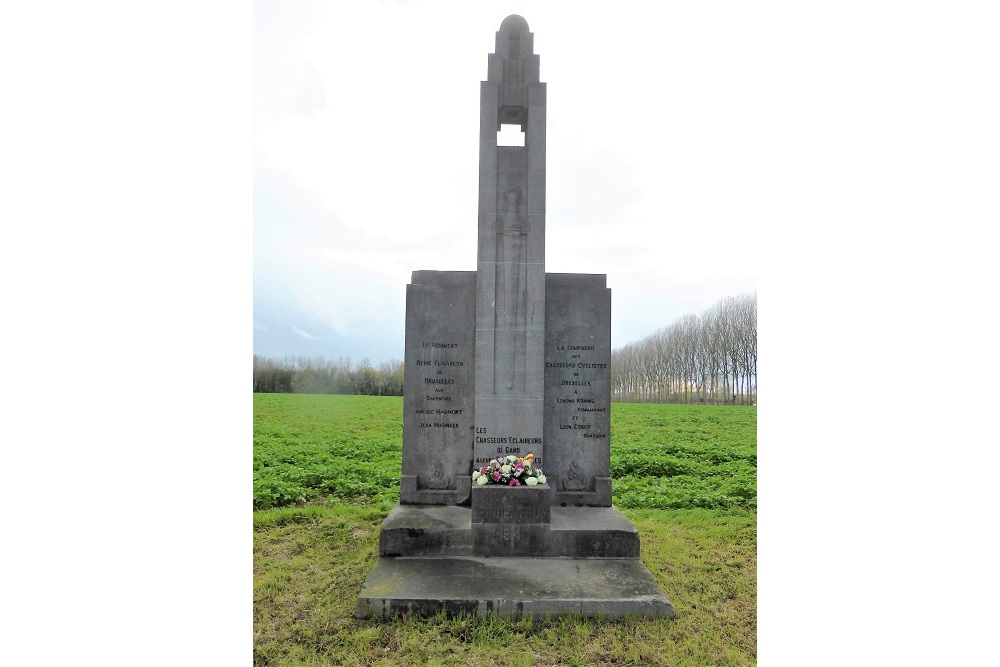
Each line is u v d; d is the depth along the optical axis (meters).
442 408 9.74
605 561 7.84
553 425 9.65
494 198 9.24
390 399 24.78
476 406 9.12
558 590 6.91
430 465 9.70
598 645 6.15
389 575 7.29
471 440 9.71
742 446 15.87
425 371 9.79
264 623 6.57
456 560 7.82
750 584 7.67
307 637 6.29
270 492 11.44
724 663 5.98
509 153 9.30
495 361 9.15
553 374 9.72
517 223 9.21
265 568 8.04
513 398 9.12
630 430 18.17
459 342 9.84
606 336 9.77
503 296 9.20
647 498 11.44
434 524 8.19
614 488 12.23
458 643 6.15
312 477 12.67
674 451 15.32
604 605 6.65
